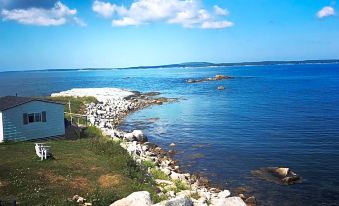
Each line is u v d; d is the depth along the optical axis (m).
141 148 37.28
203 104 79.50
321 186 27.67
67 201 18.55
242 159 35.34
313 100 79.56
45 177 22.75
